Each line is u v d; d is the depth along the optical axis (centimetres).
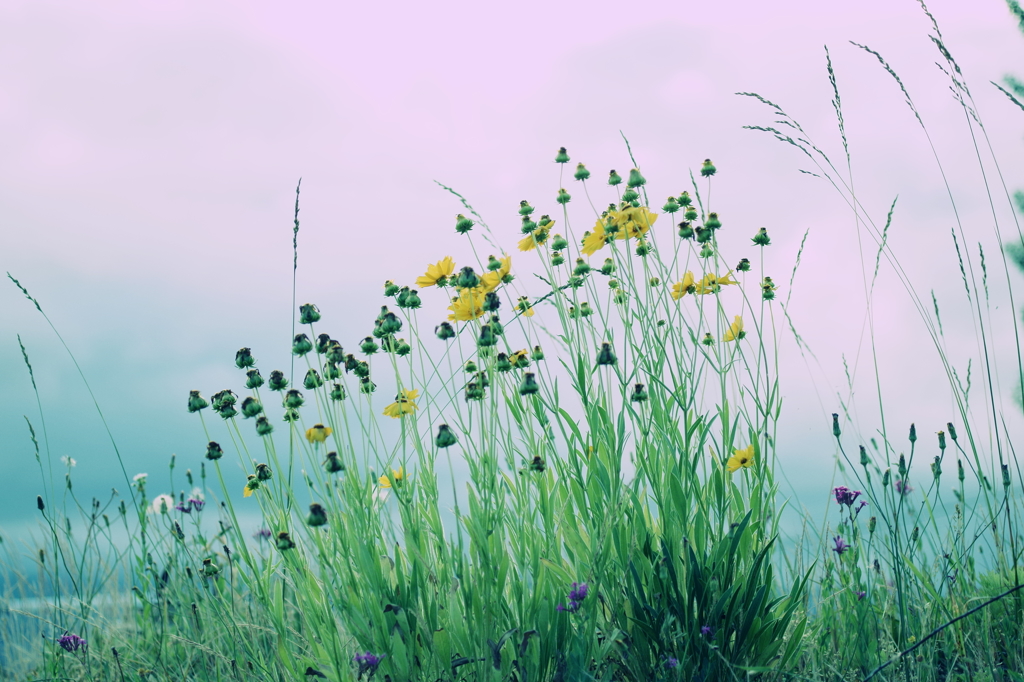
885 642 205
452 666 170
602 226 195
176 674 236
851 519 209
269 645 221
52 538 261
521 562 184
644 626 176
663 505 186
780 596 200
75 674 251
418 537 186
